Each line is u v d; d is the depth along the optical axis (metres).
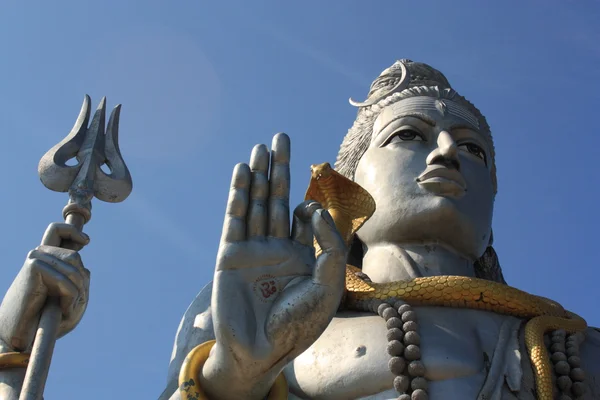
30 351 8.55
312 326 7.56
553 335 9.22
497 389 8.63
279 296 7.70
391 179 10.34
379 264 10.13
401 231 10.19
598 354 9.42
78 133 9.36
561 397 8.80
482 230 10.40
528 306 9.44
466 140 10.70
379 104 11.08
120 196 9.12
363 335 9.00
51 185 9.03
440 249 10.23
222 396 8.06
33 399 7.77
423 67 11.62
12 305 8.49
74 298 8.41
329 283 7.53
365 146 10.87
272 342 7.59
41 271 8.35
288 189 8.05
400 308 9.07
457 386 8.61
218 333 7.63
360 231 10.43
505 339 9.07
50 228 8.65
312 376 8.92
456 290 9.30
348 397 8.78
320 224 7.57
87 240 8.75
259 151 8.09
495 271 11.05
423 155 10.47
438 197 10.16
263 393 8.07
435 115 10.70
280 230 7.91
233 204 7.91
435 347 8.82
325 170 9.34
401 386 8.54
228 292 7.68
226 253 7.78
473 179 10.48
